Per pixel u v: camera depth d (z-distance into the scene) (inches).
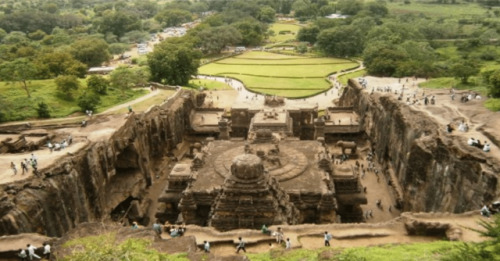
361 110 4205.2
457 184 2080.5
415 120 2847.0
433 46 7180.1
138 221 2733.8
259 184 1908.2
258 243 1587.1
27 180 1991.9
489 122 2536.9
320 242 1555.1
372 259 1250.0
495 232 979.3
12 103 3567.9
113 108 3875.5
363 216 2541.8
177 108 4055.1
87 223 1465.3
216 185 2322.8
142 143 3228.3
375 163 3560.5
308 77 6190.9
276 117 3713.1
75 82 3978.8
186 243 1331.2
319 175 2409.0
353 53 7628.0
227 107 4928.6
